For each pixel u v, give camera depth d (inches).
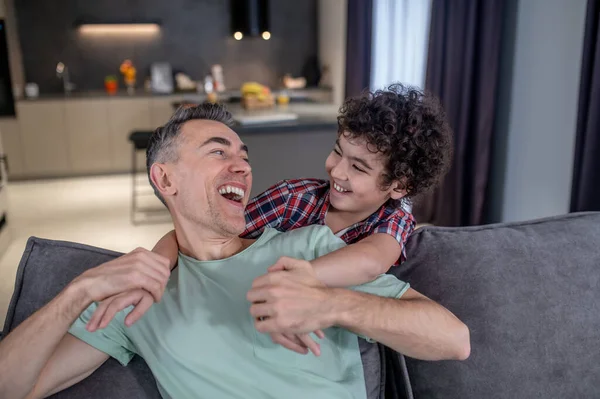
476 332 50.5
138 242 162.2
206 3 258.5
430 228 55.3
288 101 201.2
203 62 264.1
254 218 56.3
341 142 49.8
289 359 44.9
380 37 175.2
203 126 49.4
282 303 38.1
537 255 54.0
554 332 51.7
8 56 219.1
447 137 51.2
